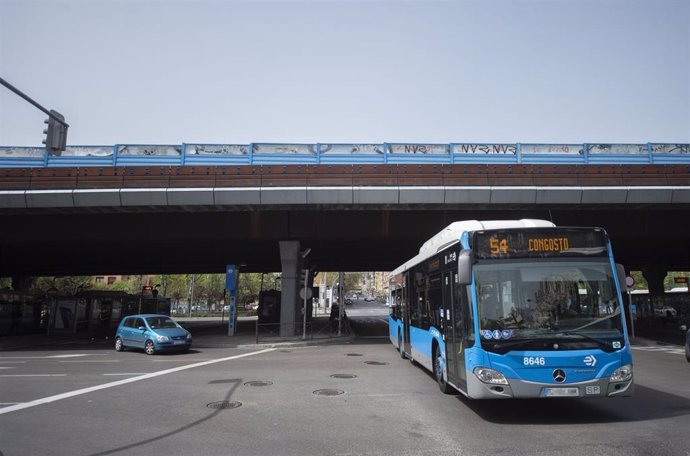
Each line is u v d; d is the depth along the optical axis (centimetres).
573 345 712
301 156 2366
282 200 2258
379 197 2250
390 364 1480
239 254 3597
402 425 731
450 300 906
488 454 588
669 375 1238
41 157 2364
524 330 724
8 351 2177
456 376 861
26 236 2547
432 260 1083
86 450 618
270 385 1102
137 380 1195
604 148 2398
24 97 1280
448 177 2248
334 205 2314
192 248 3216
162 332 1934
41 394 1011
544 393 700
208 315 7500
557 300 741
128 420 777
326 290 9256
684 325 3319
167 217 2584
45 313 3694
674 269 5222
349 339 2623
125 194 2227
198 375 1276
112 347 2359
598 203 2244
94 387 1094
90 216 2561
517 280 755
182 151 2367
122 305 4238
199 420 772
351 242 3062
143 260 3850
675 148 2414
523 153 2366
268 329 3728
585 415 785
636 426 712
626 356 718
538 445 621
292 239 2675
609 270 760
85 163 2364
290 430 707
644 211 2475
